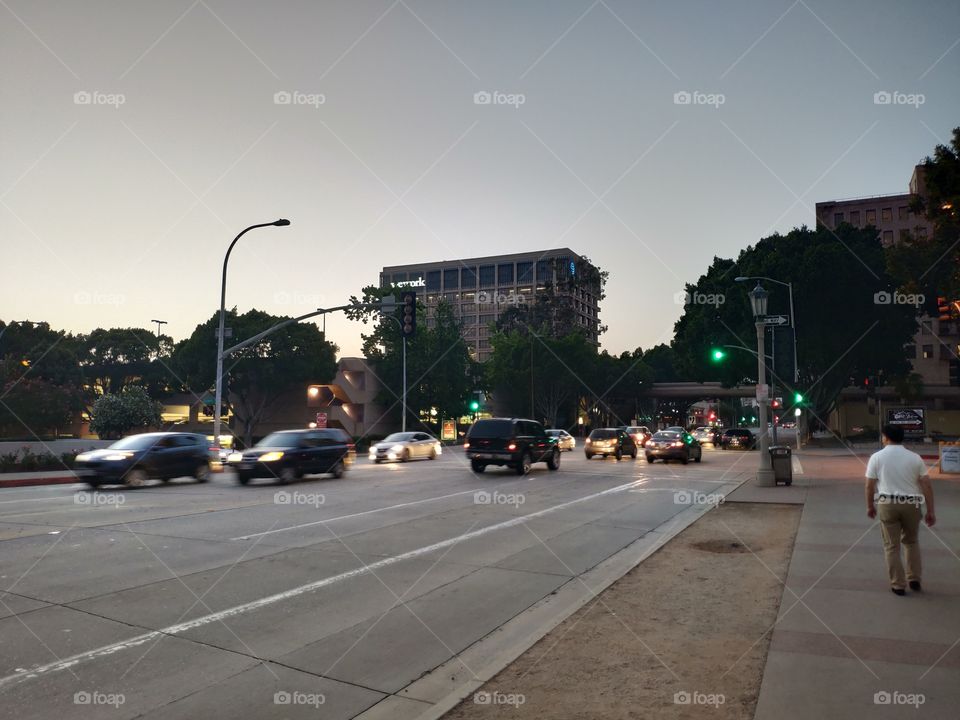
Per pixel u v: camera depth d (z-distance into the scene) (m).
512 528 12.11
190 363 62.72
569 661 5.24
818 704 4.25
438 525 12.35
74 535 10.88
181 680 5.05
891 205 93.38
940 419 77.00
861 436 73.00
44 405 52.16
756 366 46.81
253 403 66.31
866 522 11.79
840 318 46.59
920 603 6.54
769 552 9.48
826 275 44.66
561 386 73.06
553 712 4.30
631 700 4.47
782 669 4.87
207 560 9.10
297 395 66.19
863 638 5.53
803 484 18.73
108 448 19.44
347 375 63.97
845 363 49.94
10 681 4.99
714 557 9.23
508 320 102.69
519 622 6.57
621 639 5.76
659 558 9.22
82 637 5.96
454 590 7.75
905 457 6.95
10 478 21.55
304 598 7.31
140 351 73.19
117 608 6.84
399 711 4.54
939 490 17.22
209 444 21.59
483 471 24.98
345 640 6.00
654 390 97.62
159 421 51.03
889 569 6.98
